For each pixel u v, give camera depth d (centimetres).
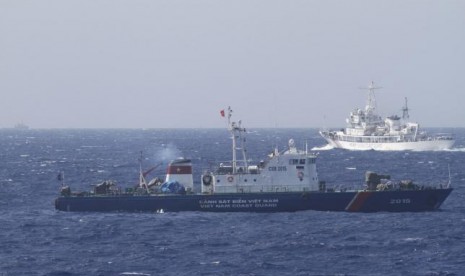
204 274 19388
